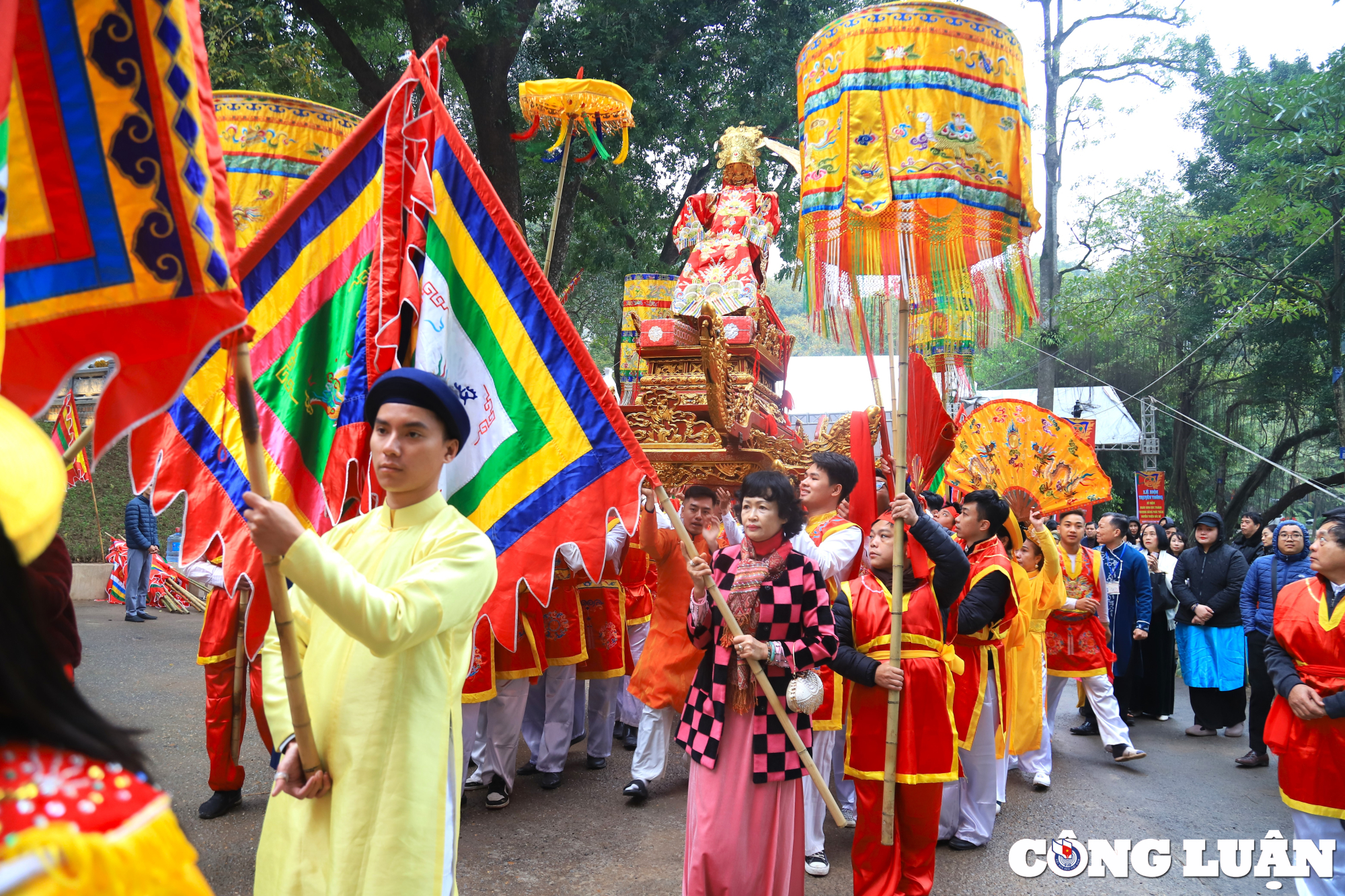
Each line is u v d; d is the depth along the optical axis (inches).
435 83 132.3
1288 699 161.6
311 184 137.9
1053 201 920.3
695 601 147.4
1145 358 1001.5
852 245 170.2
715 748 140.6
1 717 36.3
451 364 133.0
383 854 85.1
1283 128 568.4
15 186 62.2
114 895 33.9
